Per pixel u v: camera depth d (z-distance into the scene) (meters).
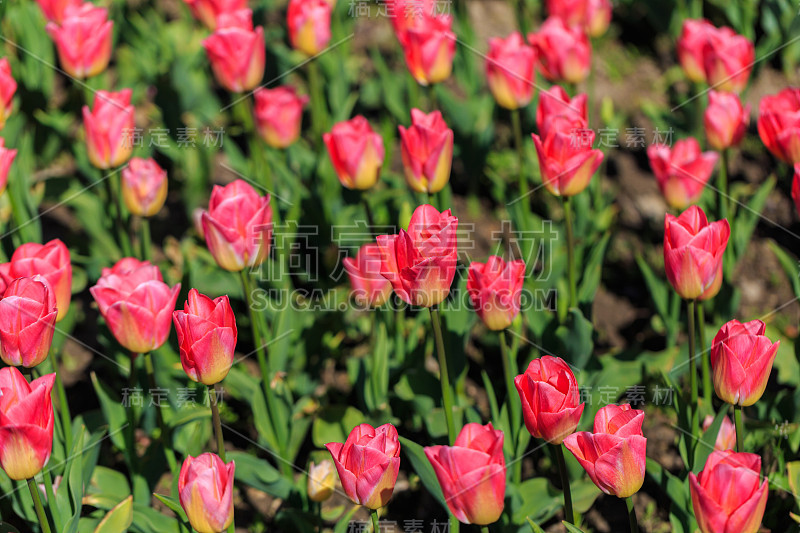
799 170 2.57
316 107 4.20
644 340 3.87
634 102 5.01
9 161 2.72
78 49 3.46
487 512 1.99
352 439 2.06
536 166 4.45
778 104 2.88
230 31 3.25
